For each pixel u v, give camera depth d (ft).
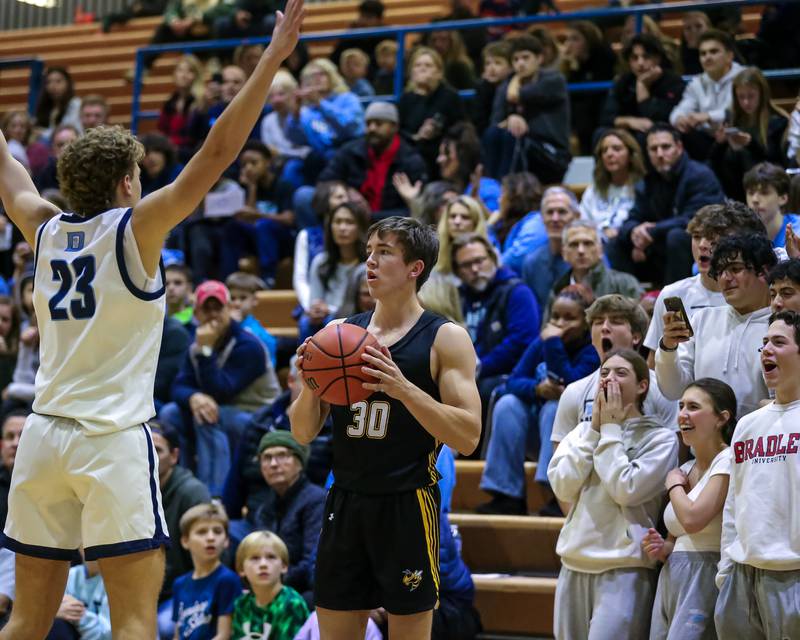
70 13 81.66
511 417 29.86
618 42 51.80
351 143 43.91
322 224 41.93
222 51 59.77
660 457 22.13
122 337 16.76
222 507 28.22
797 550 18.95
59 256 17.04
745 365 22.17
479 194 41.68
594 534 22.47
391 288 17.90
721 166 36.96
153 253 16.93
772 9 44.78
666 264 34.06
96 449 16.35
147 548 16.34
